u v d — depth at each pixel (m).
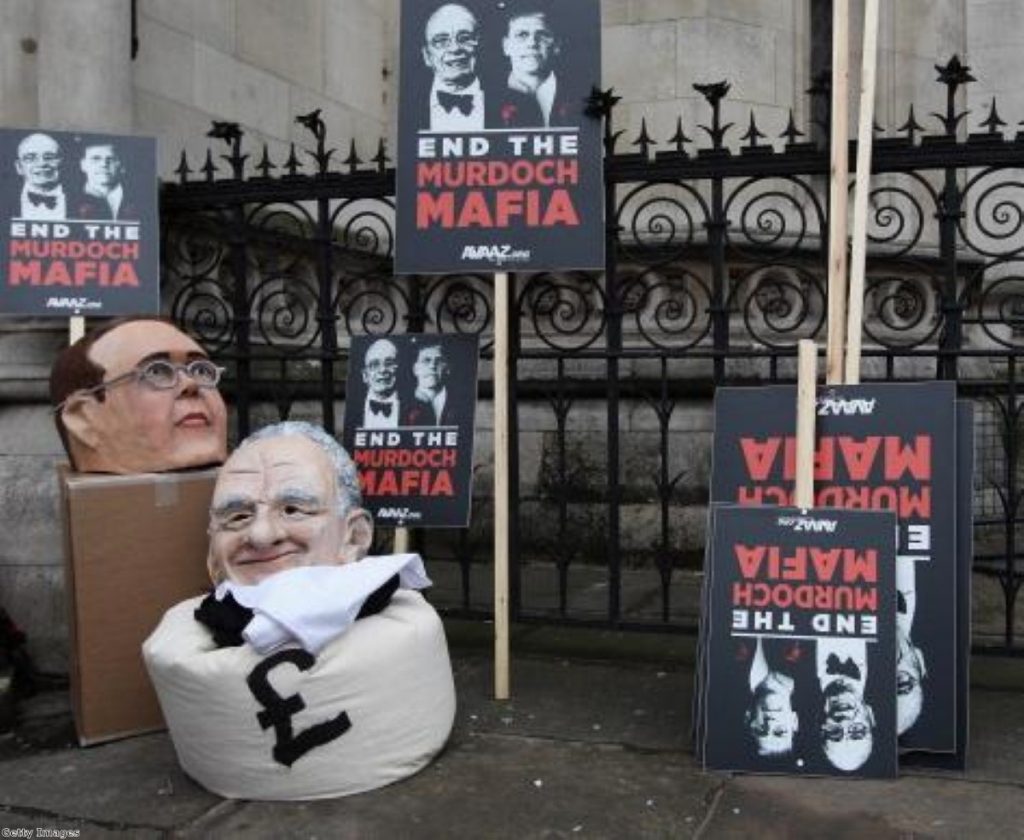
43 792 3.32
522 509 6.58
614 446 4.53
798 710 3.28
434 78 4.04
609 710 3.91
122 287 4.44
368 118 8.19
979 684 4.18
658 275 6.40
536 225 3.99
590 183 3.98
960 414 3.45
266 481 3.50
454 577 6.07
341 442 4.89
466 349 4.39
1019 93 9.27
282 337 5.77
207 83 6.40
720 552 3.39
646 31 7.36
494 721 3.80
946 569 3.36
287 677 3.09
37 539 4.55
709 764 3.31
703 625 3.46
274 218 6.24
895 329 5.53
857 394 3.51
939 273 5.17
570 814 3.05
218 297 5.36
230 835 2.97
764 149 4.22
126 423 3.83
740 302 6.46
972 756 3.44
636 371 6.11
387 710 3.21
